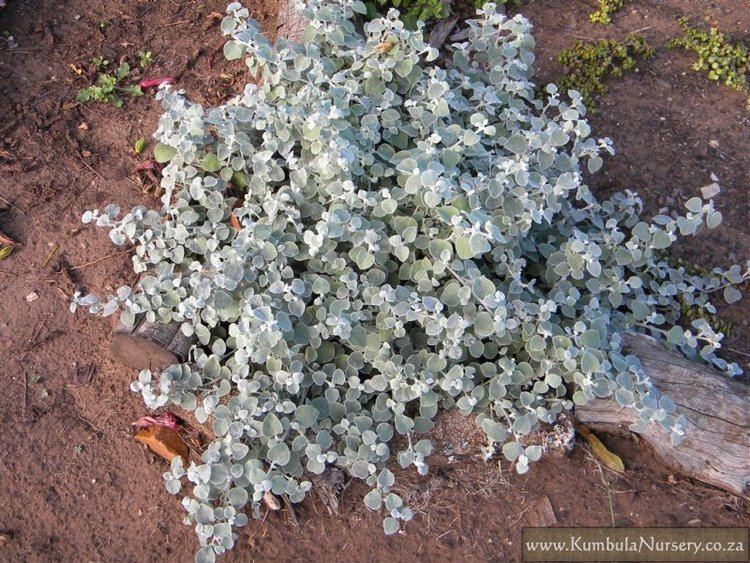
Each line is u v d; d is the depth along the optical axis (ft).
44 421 3.31
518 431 2.89
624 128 4.26
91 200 3.85
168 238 3.30
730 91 4.40
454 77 3.83
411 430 3.02
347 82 3.45
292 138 3.42
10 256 3.68
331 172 3.20
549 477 3.20
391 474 2.84
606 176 4.10
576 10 4.70
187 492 3.20
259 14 4.65
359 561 3.02
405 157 3.35
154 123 4.16
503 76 3.72
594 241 3.58
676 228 3.94
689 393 3.19
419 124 3.51
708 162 4.15
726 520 3.12
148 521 3.12
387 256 3.21
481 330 2.95
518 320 3.03
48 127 4.11
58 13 4.60
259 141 3.62
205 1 4.73
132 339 3.10
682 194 4.04
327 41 3.78
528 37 3.74
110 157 4.02
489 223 2.83
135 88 4.27
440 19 4.54
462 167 3.56
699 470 3.16
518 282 3.19
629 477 3.22
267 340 2.88
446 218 3.05
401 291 3.05
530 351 3.03
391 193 3.26
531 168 3.49
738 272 3.58
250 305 2.94
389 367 2.97
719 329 3.66
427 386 2.91
